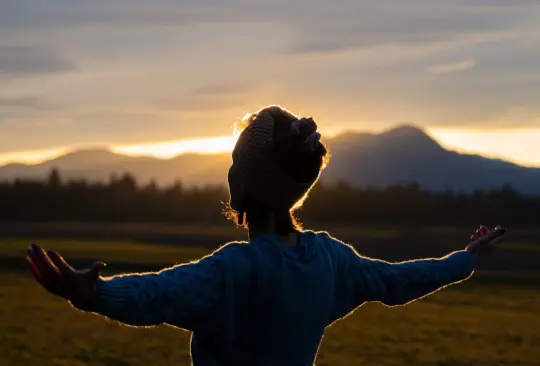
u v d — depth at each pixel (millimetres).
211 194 169500
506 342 19578
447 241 68875
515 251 57750
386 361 16312
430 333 20766
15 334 18859
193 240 75500
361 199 149500
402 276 3475
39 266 2514
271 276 3076
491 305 29062
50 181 171750
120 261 43562
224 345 3062
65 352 16453
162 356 16156
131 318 2729
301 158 3158
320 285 3213
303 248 3223
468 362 16547
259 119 3207
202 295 2924
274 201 3215
